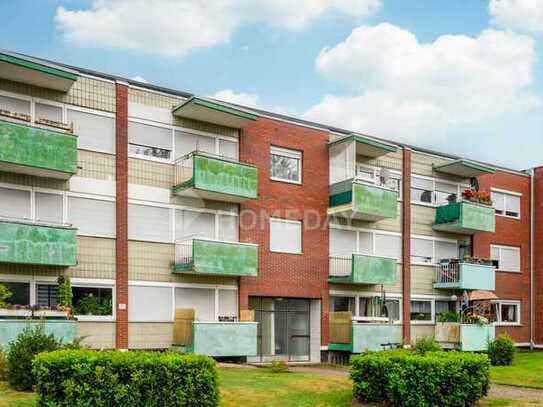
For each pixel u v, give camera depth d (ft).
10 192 60.39
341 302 84.33
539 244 106.73
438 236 96.43
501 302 102.53
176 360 35.76
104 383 34.24
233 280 73.87
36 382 38.63
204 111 70.28
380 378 42.50
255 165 76.79
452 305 96.99
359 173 87.97
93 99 65.67
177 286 69.46
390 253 89.81
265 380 52.29
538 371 69.41
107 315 64.18
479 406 43.24
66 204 63.16
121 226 65.87
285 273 77.97
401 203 91.97
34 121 59.72
